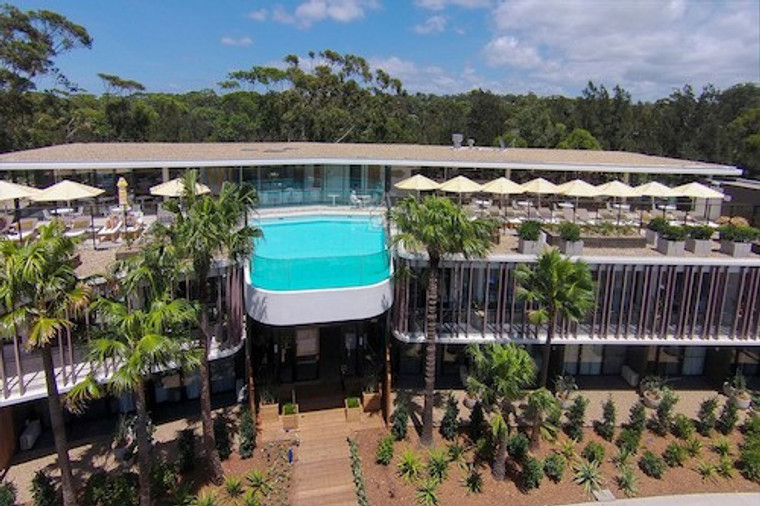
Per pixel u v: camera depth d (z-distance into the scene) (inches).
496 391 737.6
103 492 699.4
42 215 1142.3
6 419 783.7
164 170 1274.6
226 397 997.8
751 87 3973.9
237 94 4033.0
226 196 717.9
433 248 778.2
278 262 843.4
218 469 757.9
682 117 3206.2
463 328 954.7
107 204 1227.2
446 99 4741.6
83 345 650.8
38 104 2603.3
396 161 1290.6
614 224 1147.9
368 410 958.4
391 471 811.4
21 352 748.0
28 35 2386.8
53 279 546.9
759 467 833.5
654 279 943.7
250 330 932.0
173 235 666.8
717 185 1588.3
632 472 820.0
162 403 961.5
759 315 966.4
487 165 1326.3
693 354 1133.7
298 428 905.5
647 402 1016.2
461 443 879.1
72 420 888.9
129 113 2977.4
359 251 1047.6
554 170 1411.2
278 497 753.6
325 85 3378.4
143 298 685.9
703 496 794.8
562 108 3740.2
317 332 1025.5
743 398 1024.9
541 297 778.8
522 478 801.6
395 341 1063.0
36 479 684.1
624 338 962.7
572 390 995.9
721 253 999.6
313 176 1369.3
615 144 3312.0
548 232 1035.3
